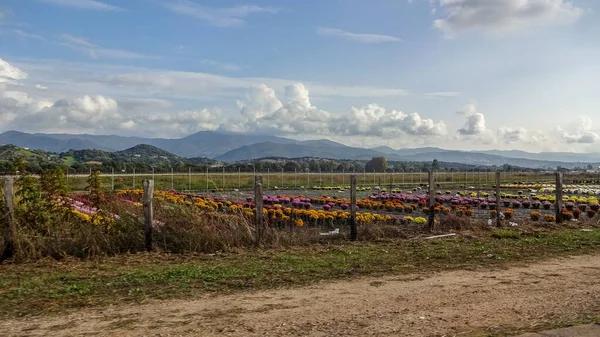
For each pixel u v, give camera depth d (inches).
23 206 458.6
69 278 339.0
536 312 261.9
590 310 264.2
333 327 233.3
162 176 2198.6
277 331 227.0
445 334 223.0
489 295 300.0
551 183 2770.7
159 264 397.7
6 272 362.0
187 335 221.5
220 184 2074.3
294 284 327.0
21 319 247.0
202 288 313.6
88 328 231.9
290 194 1742.1
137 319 246.5
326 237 534.0
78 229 452.8
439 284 330.0
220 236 483.5
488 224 647.8
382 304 277.4
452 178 2915.8
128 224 472.7
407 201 1392.7
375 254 446.3
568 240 528.1
